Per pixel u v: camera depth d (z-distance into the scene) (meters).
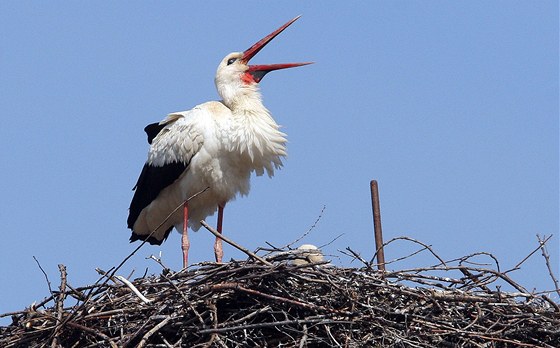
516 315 12.91
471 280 13.41
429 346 12.64
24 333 13.04
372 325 12.71
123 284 13.16
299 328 12.73
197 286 12.81
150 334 12.30
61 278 13.20
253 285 12.86
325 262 12.73
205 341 12.62
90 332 12.73
